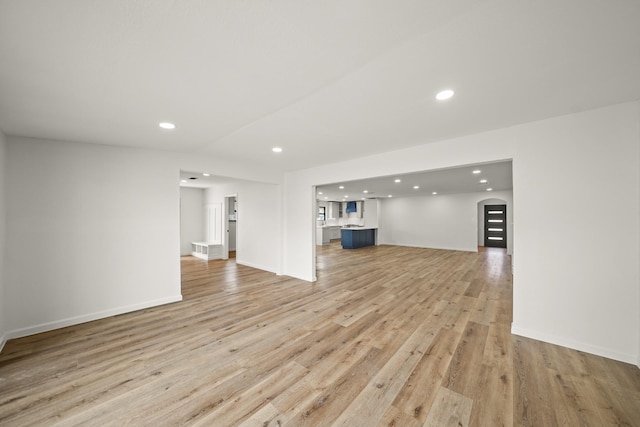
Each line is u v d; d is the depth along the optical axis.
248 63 1.54
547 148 2.47
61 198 2.98
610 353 2.21
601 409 1.66
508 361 2.20
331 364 2.17
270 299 3.89
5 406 1.69
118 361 2.22
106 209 3.27
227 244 7.59
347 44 1.36
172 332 2.79
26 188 2.78
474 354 2.31
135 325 2.97
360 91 1.90
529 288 2.59
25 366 2.14
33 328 2.77
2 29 1.18
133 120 2.43
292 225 5.40
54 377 2.00
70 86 1.77
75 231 3.06
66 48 1.35
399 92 1.91
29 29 1.19
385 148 3.50
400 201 10.69
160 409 1.66
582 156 2.32
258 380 1.96
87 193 3.15
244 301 3.79
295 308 3.50
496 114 2.34
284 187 5.56
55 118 2.33
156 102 2.06
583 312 2.34
